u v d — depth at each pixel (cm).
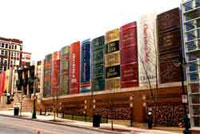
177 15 3462
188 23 2964
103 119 4006
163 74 3509
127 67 4119
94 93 4691
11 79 7856
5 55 13262
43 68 6469
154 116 3297
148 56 3775
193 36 2891
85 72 5044
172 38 3466
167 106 3353
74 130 2522
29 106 6134
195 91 2791
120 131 2591
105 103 4388
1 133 1995
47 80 6209
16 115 4162
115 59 4416
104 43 4734
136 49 4025
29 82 6819
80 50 5303
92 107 4656
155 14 3816
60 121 3506
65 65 5647
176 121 3194
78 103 5038
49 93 6031
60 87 5688
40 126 2720
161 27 3659
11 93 7369
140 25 4019
